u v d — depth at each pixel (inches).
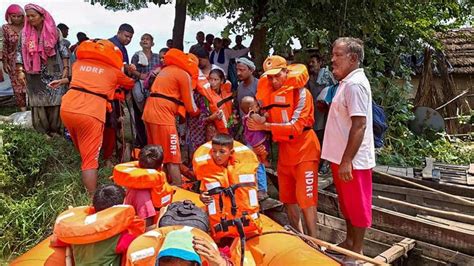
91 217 113.3
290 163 160.4
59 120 254.2
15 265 128.7
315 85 234.8
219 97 206.7
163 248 85.2
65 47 244.5
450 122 431.2
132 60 274.2
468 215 177.3
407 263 160.2
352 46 136.4
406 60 368.2
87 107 179.2
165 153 192.7
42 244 138.2
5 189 211.5
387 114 308.2
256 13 291.7
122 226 113.0
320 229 188.2
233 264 112.1
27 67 239.3
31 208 194.7
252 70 206.8
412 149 307.7
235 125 224.1
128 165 143.9
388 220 169.9
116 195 121.6
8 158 219.3
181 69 191.6
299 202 161.5
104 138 227.3
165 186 142.6
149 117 190.7
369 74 293.6
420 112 360.2
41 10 235.1
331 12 282.7
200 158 132.1
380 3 291.4
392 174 231.9
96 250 111.8
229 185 128.7
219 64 318.7
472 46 505.7
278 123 156.6
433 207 202.5
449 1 348.8
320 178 233.3
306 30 265.6
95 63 184.7
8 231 188.2
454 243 152.1
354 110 133.3
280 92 155.3
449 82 436.5
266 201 200.2
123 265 112.4
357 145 134.2
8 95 388.2
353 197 142.5
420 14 340.5
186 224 109.1
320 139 232.5
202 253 87.4
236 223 127.0
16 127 249.4
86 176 184.7
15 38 271.9
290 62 273.1
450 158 312.5
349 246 156.3
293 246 129.5
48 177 221.1
